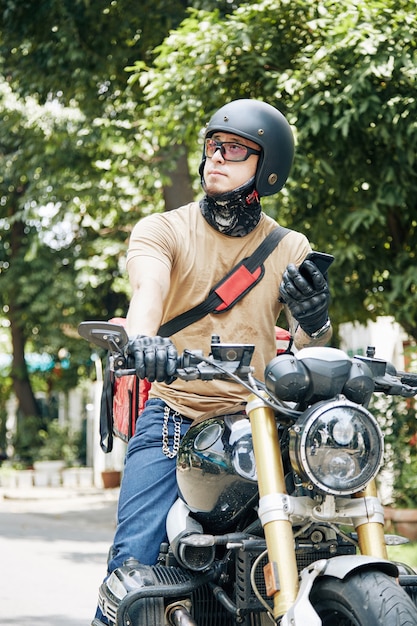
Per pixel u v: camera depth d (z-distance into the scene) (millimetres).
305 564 2971
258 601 2898
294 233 3598
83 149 14258
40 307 21422
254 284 3482
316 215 9664
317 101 8180
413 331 10094
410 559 8359
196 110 9297
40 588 7848
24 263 21812
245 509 3096
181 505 3213
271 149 3414
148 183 12242
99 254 19625
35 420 24516
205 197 3523
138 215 16062
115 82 12664
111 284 20984
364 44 7852
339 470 2668
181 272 3488
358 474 2686
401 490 10594
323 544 2947
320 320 3094
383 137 8414
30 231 22031
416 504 10453
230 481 3064
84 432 25891
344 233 9523
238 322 3471
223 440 3115
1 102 14992
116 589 3105
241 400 3455
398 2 8234
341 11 8344
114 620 3080
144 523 3301
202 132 3539
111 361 2736
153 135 10805
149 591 2965
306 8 8680
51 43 12336
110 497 19078
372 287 9844
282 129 3445
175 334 3494
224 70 8883
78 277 18688
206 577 3061
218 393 3447
